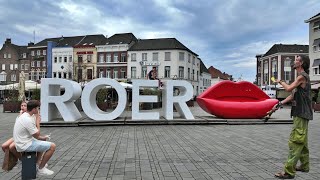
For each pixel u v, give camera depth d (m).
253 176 5.82
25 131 5.36
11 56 78.81
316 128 14.21
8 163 5.46
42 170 5.70
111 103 26.61
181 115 16.80
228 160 7.20
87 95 14.76
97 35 69.44
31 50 74.00
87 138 10.59
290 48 59.91
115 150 8.40
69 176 5.83
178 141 9.97
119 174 5.97
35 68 73.19
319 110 27.92
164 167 6.53
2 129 12.97
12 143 5.45
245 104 16.22
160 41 62.62
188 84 15.62
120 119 15.08
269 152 8.18
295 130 5.52
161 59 60.75
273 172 6.11
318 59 43.72
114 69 63.75
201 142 9.78
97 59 64.75
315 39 44.47
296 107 5.48
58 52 67.62
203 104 16.55
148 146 9.03
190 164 6.80
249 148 8.76
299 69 5.59
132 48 62.25
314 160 7.19
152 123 14.77
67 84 14.54
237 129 13.35
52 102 14.59
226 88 16.72
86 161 7.07
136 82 15.19
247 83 16.81
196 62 69.56
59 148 8.70
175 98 15.55
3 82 76.50
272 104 16.28
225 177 5.76
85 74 61.84
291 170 5.57
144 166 6.61
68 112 14.64
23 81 25.20
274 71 60.66
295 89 5.52
